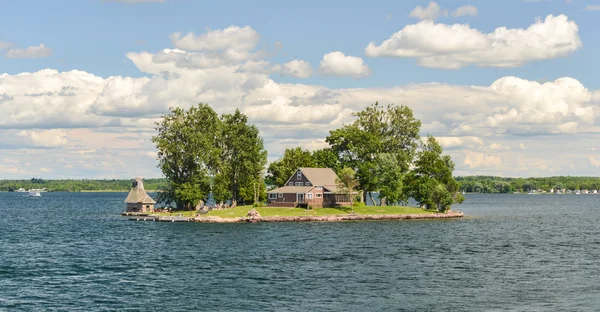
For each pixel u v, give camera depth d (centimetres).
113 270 7944
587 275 7506
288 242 11212
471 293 6438
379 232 13438
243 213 17300
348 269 7956
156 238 12106
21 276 7506
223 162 18475
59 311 5753
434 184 19262
